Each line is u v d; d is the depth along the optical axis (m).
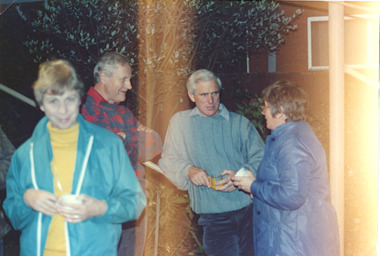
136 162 3.34
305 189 2.94
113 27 5.65
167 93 6.07
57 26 5.71
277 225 3.06
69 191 2.54
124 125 3.26
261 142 3.70
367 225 5.71
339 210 3.47
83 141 2.55
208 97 3.58
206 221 3.69
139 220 3.39
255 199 3.22
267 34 6.61
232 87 7.61
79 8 5.62
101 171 2.56
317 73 8.32
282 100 3.03
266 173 3.10
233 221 3.65
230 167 3.65
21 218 2.58
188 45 6.04
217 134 3.65
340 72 3.39
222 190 3.54
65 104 2.46
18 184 2.60
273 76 8.36
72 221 2.45
